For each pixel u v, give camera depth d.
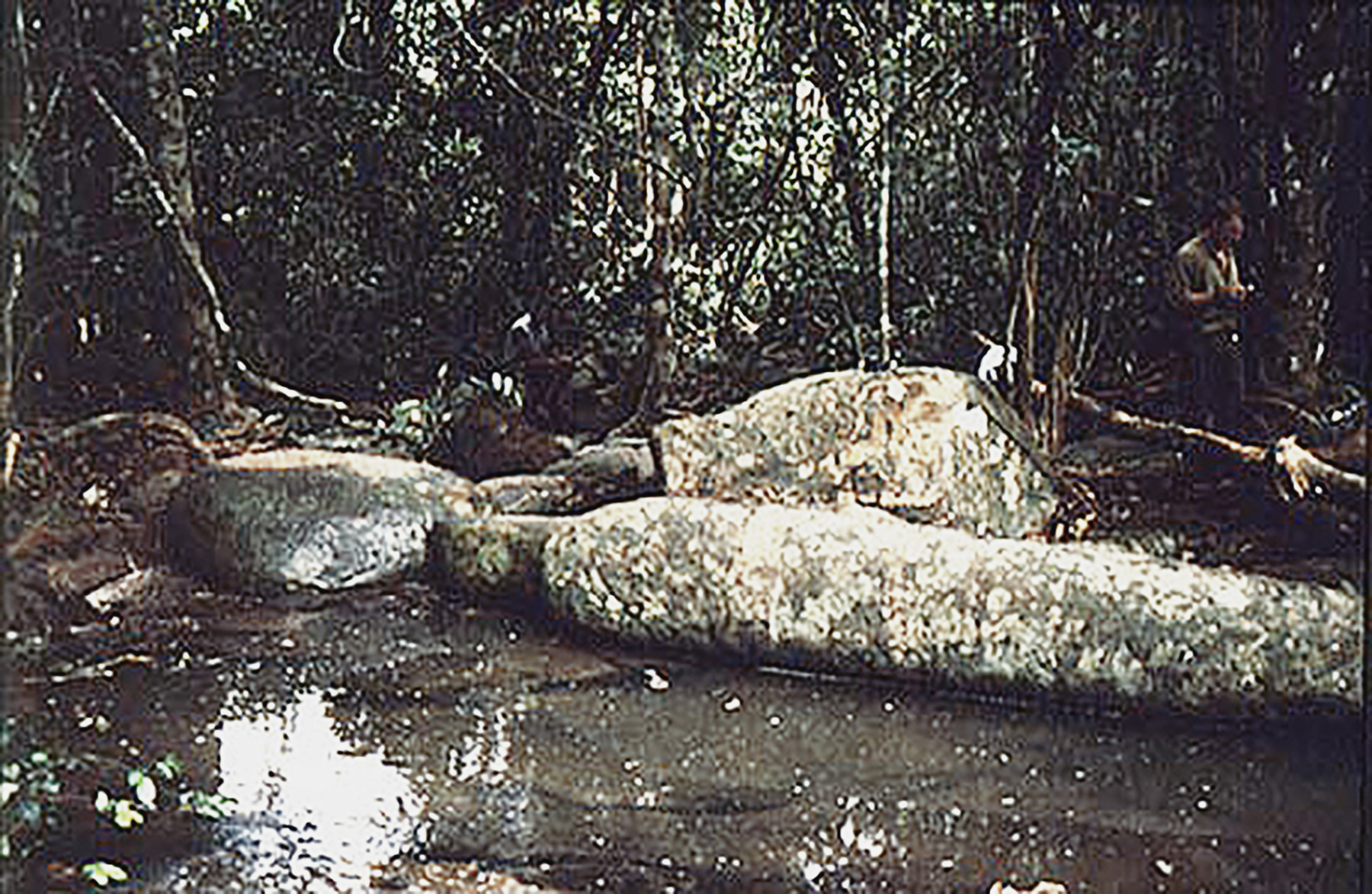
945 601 6.20
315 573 7.41
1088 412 8.63
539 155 10.40
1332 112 8.72
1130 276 9.59
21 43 6.93
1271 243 8.84
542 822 4.96
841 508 7.40
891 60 9.12
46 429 8.74
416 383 10.49
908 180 9.86
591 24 10.27
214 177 10.45
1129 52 9.06
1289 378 8.86
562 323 10.66
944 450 7.41
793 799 5.18
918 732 5.80
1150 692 5.90
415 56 10.47
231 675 6.34
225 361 9.93
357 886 4.49
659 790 5.23
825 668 6.38
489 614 7.20
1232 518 7.98
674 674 6.43
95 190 9.50
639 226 10.62
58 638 6.71
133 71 9.33
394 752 5.55
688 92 10.04
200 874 4.54
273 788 5.21
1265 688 5.79
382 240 10.51
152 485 8.26
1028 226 8.27
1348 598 5.94
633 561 6.71
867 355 9.95
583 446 9.43
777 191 10.30
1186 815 5.05
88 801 5.05
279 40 10.45
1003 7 9.12
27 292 8.96
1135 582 6.04
